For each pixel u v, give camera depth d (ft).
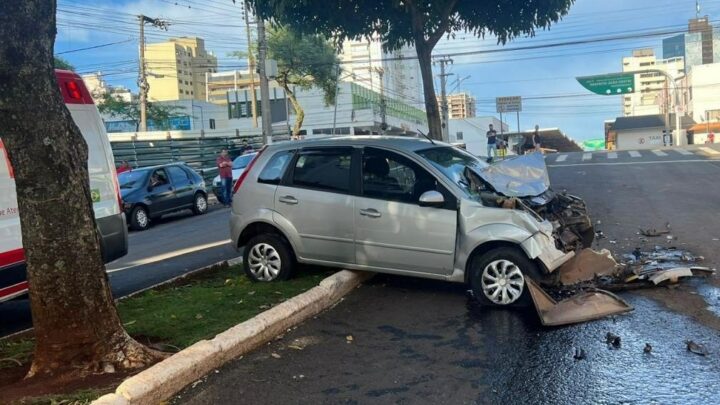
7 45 12.74
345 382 14.38
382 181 21.50
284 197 22.79
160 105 161.79
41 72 13.33
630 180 55.06
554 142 242.78
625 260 25.13
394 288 22.36
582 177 60.49
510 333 17.21
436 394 13.60
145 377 13.33
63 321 14.26
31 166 13.56
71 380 13.99
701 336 16.29
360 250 21.61
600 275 20.92
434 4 34.32
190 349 15.03
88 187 14.71
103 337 14.65
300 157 23.08
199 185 61.67
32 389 13.50
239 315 18.74
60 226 14.02
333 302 20.79
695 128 217.77
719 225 31.45
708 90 247.29
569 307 18.35
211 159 99.09
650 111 342.44
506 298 19.52
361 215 21.43
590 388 13.53
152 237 45.32
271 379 14.61
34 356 14.67
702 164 64.13
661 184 50.55
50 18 13.47
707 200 40.45
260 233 23.61
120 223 23.43
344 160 22.27
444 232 20.24
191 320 18.48
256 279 23.45
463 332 17.51
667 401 12.78
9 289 19.43
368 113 177.47
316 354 16.17
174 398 13.66
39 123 13.38
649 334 16.55
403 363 15.42
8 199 19.51
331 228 21.94
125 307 20.56
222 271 26.81
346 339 17.28
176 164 60.03
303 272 24.27
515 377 14.29
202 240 40.52
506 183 21.75
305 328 18.29
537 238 19.13
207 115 190.70
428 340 17.01
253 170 23.79
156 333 17.43
